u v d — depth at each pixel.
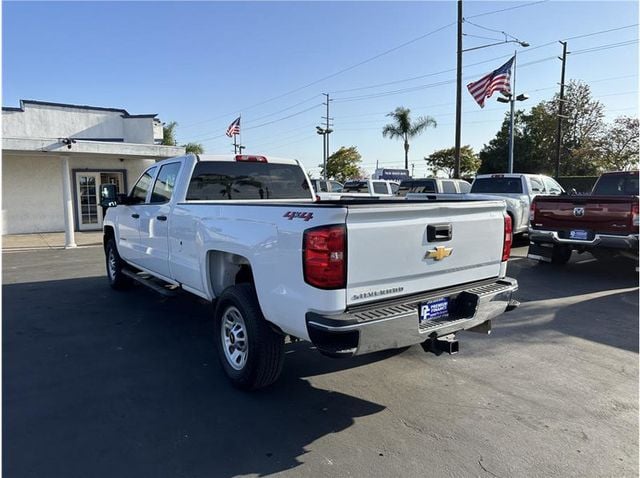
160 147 16.41
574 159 47.03
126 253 6.73
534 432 3.23
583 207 8.18
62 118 18.20
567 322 5.72
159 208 5.43
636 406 3.61
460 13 20.70
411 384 4.00
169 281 5.40
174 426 3.29
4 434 3.17
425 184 15.34
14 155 16.80
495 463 2.86
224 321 4.04
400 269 3.25
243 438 3.14
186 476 2.73
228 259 4.30
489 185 12.64
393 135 42.47
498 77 18.16
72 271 9.40
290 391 3.86
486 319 3.75
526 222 11.81
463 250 3.67
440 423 3.35
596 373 4.24
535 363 4.47
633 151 43.66
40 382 4.01
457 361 4.52
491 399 3.72
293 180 5.90
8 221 17.00
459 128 21.27
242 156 5.46
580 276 8.44
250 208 3.65
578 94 47.97
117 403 3.63
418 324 3.23
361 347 2.97
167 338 5.16
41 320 5.82
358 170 61.16
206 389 3.89
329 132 48.72
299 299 3.11
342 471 2.78
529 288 7.48
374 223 3.10
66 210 13.41
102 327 5.54
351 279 3.00
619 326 5.57
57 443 3.07
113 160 18.73
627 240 7.63
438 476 2.73
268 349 3.62
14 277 8.72
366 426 3.30
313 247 2.97
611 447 3.04
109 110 19.19
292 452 2.98
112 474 2.74
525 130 50.81
